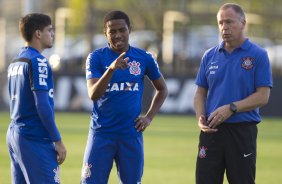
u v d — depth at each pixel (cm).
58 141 2130
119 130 2250
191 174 3506
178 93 6869
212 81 2258
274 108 6800
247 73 2219
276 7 9044
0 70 7281
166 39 7319
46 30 2173
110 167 2270
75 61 7275
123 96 2247
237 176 2223
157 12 8494
